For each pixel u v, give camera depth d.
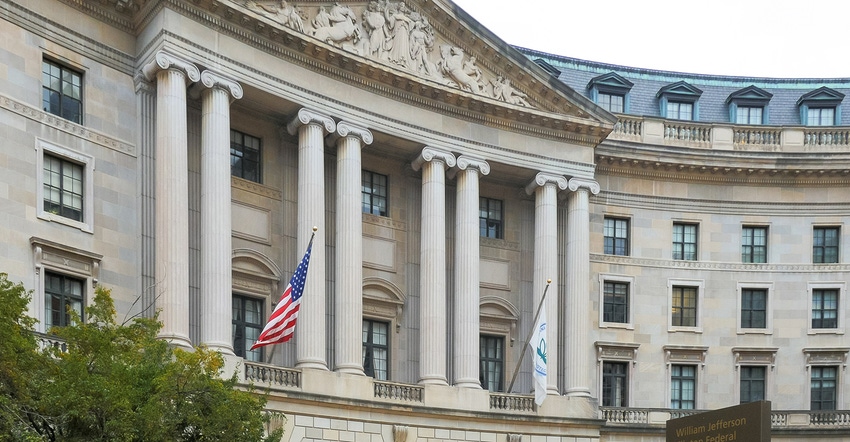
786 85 60.47
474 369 45.84
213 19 39.44
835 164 53.97
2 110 34.47
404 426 42.88
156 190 37.81
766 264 54.22
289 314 36.72
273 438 29.11
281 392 39.09
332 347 43.59
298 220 42.47
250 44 40.69
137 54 39.34
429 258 45.81
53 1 36.91
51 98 36.59
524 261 50.47
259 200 43.06
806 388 53.03
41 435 24.70
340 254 43.16
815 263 54.28
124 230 37.62
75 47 37.41
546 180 49.19
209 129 39.25
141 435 24.77
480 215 50.22
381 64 43.97
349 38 43.81
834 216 54.59
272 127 43.97
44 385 24.50
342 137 43.56
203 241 38.81
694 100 58.38
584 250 49.69
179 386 26.92
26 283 34.19
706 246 54.09
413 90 45.41
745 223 54.59
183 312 37.09
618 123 53.97
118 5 38.62
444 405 44.41
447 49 47.22
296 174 44.12
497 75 48.34
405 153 47.19
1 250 33.66
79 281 36.19
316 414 40.34
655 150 53.12
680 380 52.94
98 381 24.34
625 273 52.97
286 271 43.19
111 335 26.62
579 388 48.25
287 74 41.84
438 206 46.12
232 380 28.38
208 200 38.94
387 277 46.53
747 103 58.44
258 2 41.12
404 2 45.94
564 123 49.28
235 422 26.75
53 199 35.88
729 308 53.72
